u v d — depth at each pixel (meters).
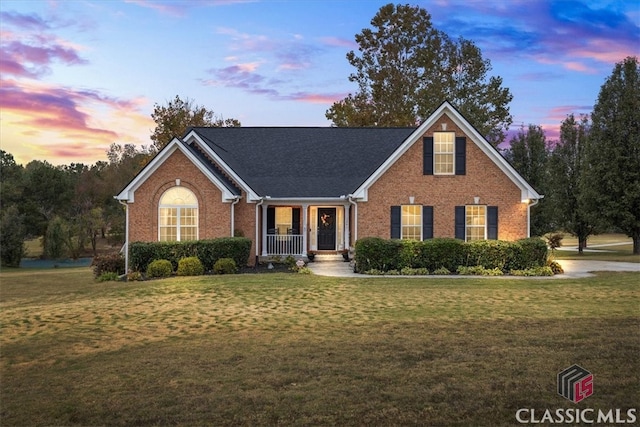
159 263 22.62
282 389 8.23
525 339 10.90
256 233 27.00
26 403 7.97
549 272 22.56
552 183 46.00
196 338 11.77
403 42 58.81
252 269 24.97
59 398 8.14
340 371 9.02
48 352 10.95
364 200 26.66
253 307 15.39
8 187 67.38
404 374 8.79
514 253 23.36
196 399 7.91
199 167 25.31
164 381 8.75
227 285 19.36
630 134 40.47
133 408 7.65
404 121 56.56
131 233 25.38
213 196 25.42
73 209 76.12
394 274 22.89
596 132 41.53
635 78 41.09
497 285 19.28
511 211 26.47
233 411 7.45
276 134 33.59
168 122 49.19
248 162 31.16
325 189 29.06
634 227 39.69
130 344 11.45
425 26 58.78
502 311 14.20
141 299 17.12
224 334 12.08
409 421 7.04
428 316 13.63
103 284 21.50
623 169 40.16
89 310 15.62
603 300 15.81
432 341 10.91
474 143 26.58
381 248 23.39
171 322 13.62
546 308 14.58
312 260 29.06
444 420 7.05
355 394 7.96
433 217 26.59
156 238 25.38
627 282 19.69
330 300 16.33
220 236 25.42
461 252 23.53
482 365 9.18
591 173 41.09
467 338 11.11
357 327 12.45
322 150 32.09
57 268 46.19
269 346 10.81
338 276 22.12
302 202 28.94
